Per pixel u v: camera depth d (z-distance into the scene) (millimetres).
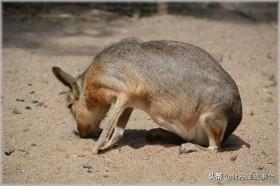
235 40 19156
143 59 9453
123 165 8984
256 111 11898
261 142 10172
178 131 9633
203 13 23516
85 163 9055
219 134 9430
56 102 12344
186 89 9352
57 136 10328
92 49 17266
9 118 11203
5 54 16391
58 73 10195
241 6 25688
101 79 9570
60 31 19594
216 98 9289
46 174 8656
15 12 22016
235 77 14477
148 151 9578
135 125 11008
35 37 18656
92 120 10117
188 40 18766
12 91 13039
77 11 22531
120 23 21156
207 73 9367
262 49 17984
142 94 9461
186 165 8977
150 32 19812
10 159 9234
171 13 23234
